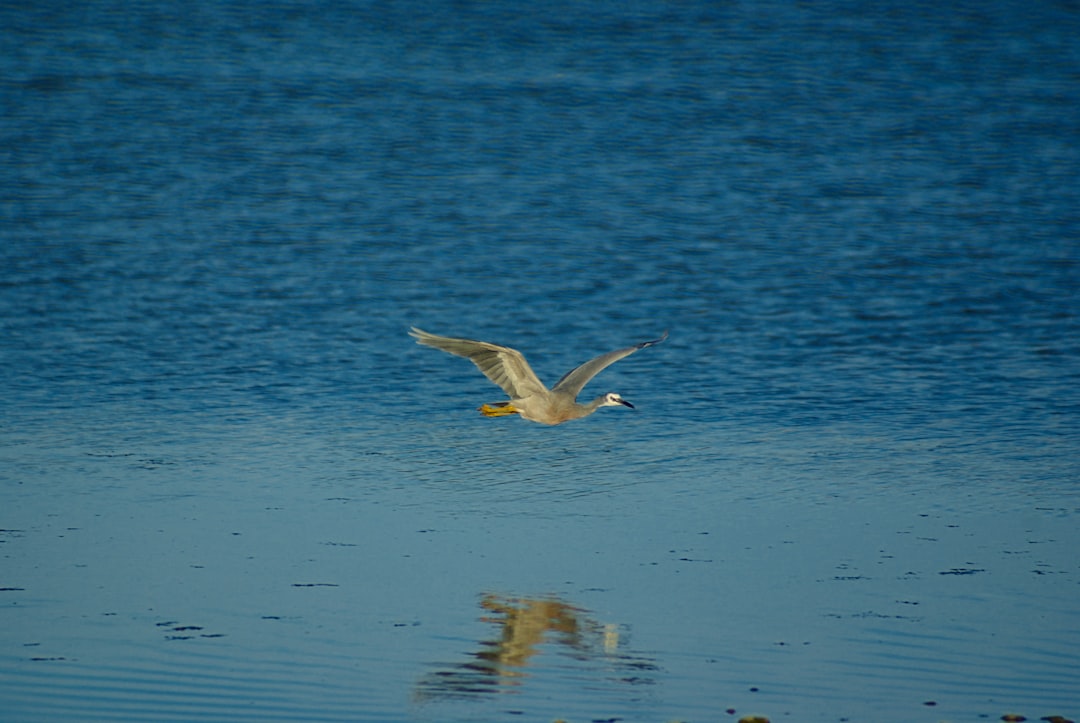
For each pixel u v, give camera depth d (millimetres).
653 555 18250
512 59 56781
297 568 17688
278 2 67688
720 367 27734
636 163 43688
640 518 19719
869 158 44250
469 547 18516
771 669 14844
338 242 36312
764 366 27797
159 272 33562
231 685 14336
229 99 50406
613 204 39750
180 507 19875
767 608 16500
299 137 46094
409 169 43000
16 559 17781
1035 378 26844
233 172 42375
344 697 14133
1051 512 19875
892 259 35188
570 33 61406
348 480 21234
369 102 50250
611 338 29672
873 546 18594
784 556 18219
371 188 41094
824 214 38938
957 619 16141
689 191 41000
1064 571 17641
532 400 14781
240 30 61531
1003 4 67875
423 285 33031
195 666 14820
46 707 13727
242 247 35781
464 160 43969
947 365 27750
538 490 20906
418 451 22766
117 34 60250
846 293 32719
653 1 68562
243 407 24938
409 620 16125
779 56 57594
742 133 46906
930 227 37750
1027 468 21812
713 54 57844
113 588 16938
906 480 21297
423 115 48688
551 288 32906
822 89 52438
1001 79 54000
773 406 25328
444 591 17000
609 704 13992
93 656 15016
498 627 15938
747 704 14008
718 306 31797
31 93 50250
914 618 16188
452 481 21297
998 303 31906
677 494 20750
